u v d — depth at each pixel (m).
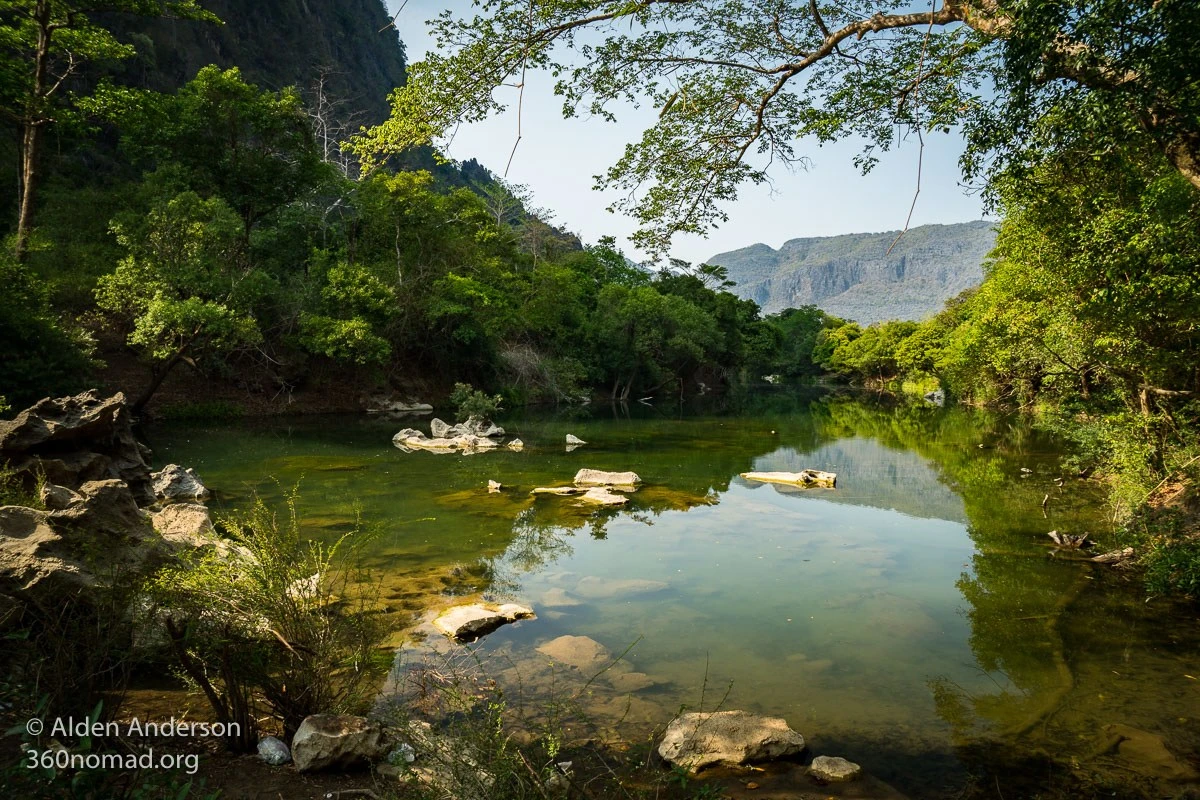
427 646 6.83
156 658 4.64
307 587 4.86
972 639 7.52
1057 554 11.06
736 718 5.34
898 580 9.67
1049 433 28.03
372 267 36.69
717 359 73.12
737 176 7.53
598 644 7.07
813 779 4.78
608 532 12.16
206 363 28.78
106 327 24.88
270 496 13.99
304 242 37.16
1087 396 16.44
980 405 44.62
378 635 5.68
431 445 22.72
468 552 10.52
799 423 34.97
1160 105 5.28
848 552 11.16
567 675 6.32
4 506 5.07
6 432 8.18
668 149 7.52
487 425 27.47
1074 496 15.66
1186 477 11.08
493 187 57.00
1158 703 6.00
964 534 12.41
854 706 5.96
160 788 3.22
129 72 50.81
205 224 24.53
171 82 57.94
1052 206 9.96
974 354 27.92
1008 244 14.42
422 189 37.25
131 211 26.73
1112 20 4.86
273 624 4.63
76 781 2.64
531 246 55.44
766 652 7.09
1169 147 5.47
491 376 42.00
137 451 10.51
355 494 14.54
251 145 30.30
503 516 12.98
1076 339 12.07
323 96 55.25
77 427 9.04
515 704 5.62
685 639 7.41
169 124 27.19
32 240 20.08
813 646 7.27
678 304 61.03
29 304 18.42
